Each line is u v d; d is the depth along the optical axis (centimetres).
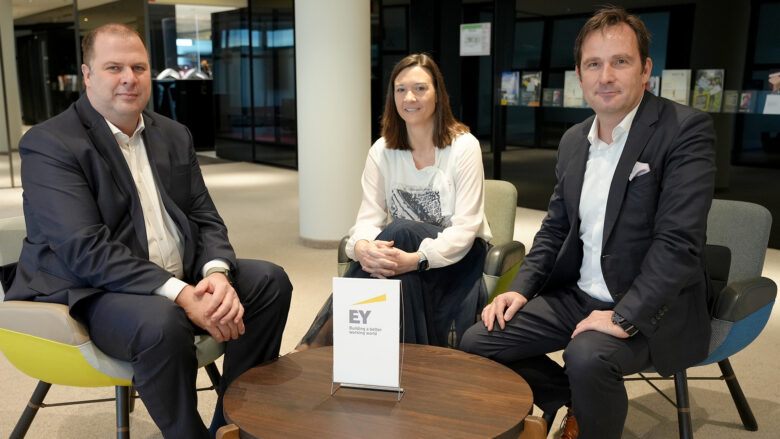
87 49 228
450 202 288
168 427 206
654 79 626
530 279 252
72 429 271
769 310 239
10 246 240
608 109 222
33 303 212
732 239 258
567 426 210
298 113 566
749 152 576
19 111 923
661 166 222
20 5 1091
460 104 806
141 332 201
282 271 254
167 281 218
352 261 290
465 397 184
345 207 566
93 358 207
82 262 213
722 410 287
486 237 286
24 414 240
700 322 222
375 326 186
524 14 716
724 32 575
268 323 246
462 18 784
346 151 557
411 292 259
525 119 737
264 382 195
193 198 262
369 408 177
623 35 218
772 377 320
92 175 226
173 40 1309
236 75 1174
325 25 534
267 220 687
